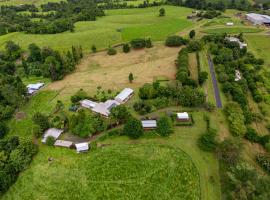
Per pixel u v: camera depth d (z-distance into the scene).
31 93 129.62
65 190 78.75
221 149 84.94
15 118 112.50
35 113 109.50
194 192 76.38
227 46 169.38
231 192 73.25
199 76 129.75
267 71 143.38
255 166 83.88
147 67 150.25
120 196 76.12
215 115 106.62
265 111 111.38
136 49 176.75
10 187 80.50
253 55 159.38
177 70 142.88
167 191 77.06
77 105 116.50
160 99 112.88
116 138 96.81
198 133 97.56
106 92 126.00
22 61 159.88
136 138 95.62
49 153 92.12
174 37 177.75
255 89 123.75
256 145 92.88
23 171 85.50
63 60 148.00
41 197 77.19
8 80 134.62
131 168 84.62
